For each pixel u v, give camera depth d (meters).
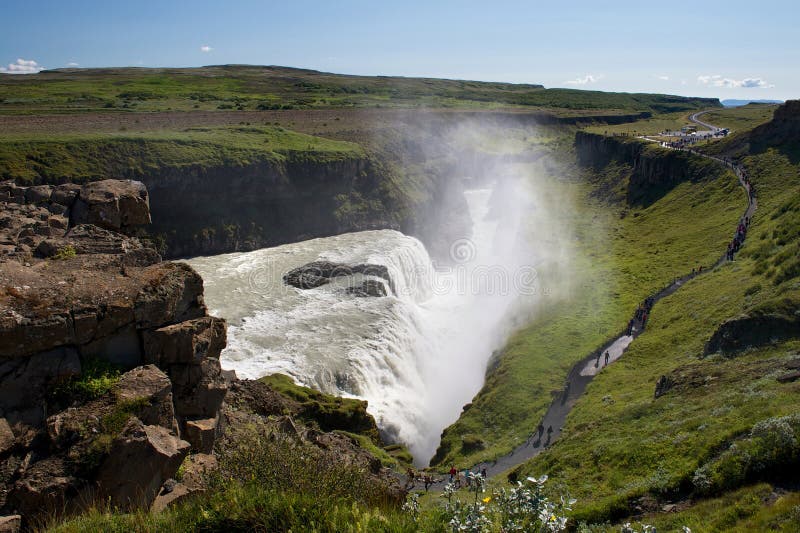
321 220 95.12
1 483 11.48
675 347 40.56
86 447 12.04
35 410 12.72
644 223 83.12
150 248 16.91
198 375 15.46
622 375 40.09
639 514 17.67
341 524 10.02
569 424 35.97
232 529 10.14
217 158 85.38
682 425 23.08
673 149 98.00
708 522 15.20
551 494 21.92
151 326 14.85
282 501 10.56
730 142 92.75
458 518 10.04
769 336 29.59
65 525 10.28
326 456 16.56
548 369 46.03
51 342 13.16
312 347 49.56
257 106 148.12
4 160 69.19
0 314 12.62
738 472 16.86
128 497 12.09
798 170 72.06
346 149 104.88
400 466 33.84
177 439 13.20
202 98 159.25
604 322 52.28
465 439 39.59
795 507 13.67
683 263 60.66
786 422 17.38
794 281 35.81
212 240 81.75
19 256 15.59
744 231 59.81
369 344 51.12
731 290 43.88
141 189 20.64
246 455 13.54
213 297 61.12
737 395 23.86
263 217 88.94
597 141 127.19
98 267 15.57
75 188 20.03
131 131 94.94
